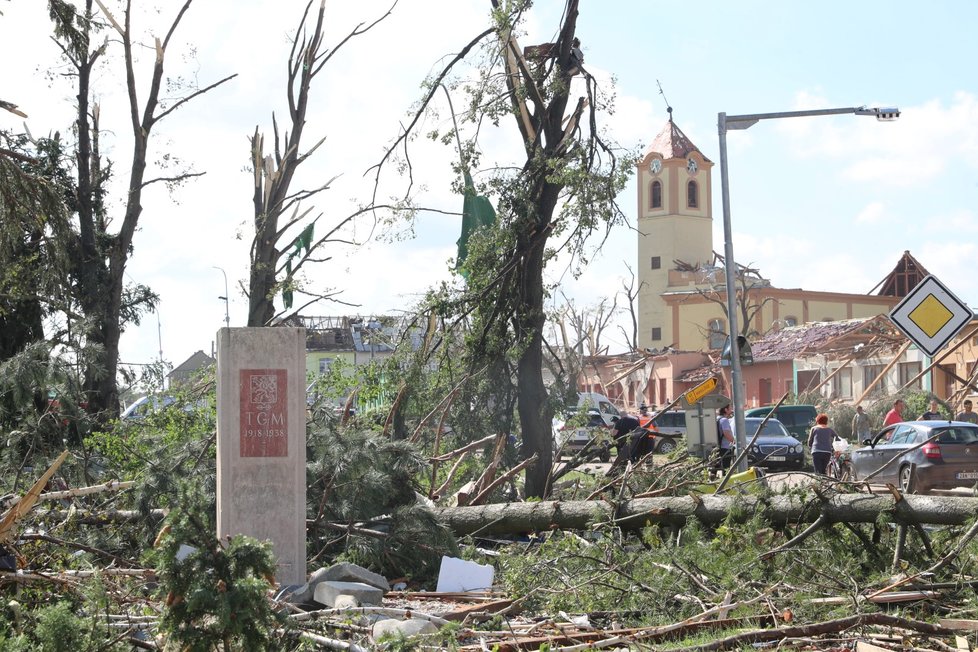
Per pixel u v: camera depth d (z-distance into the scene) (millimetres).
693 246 90625
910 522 9812
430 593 10031
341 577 9812
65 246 21891
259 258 25297
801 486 10641
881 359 46969
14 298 21750
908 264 82812
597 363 69312
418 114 20562
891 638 7320
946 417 31641
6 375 13789
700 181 91125
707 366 67125
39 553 9344
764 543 10484
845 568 9648
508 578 9727
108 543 10914
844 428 38406
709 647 7109
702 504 11289
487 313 19562
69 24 22422
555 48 19781
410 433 17984
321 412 12281
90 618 6629
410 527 11117
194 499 6410
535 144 19672
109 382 22406
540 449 18609
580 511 12211
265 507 10359
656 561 9734
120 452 14289
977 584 8664
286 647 7156
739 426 20328
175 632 5949
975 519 9422
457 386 18266
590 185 18906
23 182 17625
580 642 7547
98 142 25469
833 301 83438
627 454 17984
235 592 5883
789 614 7797
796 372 54844
